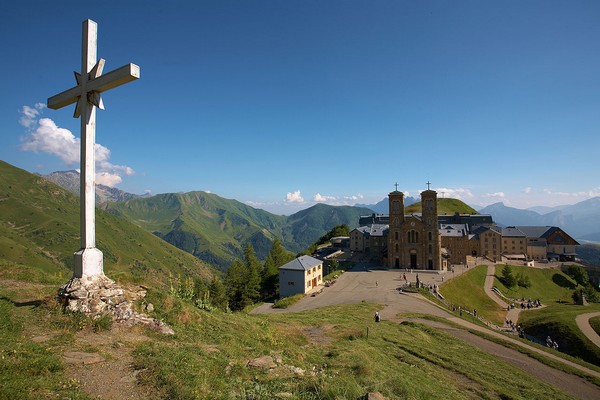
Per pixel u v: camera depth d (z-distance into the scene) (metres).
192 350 13.63
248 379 12.17
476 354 30.64
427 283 76.56
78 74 16.92
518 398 20.66
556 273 111.62
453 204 197.50
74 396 8.62
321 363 17.47
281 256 113.50
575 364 32.44
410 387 16.28
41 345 11.15
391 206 99.12
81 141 16.33
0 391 7.98
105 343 12.65
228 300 83.31
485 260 115.31
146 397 9.37
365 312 46.75
